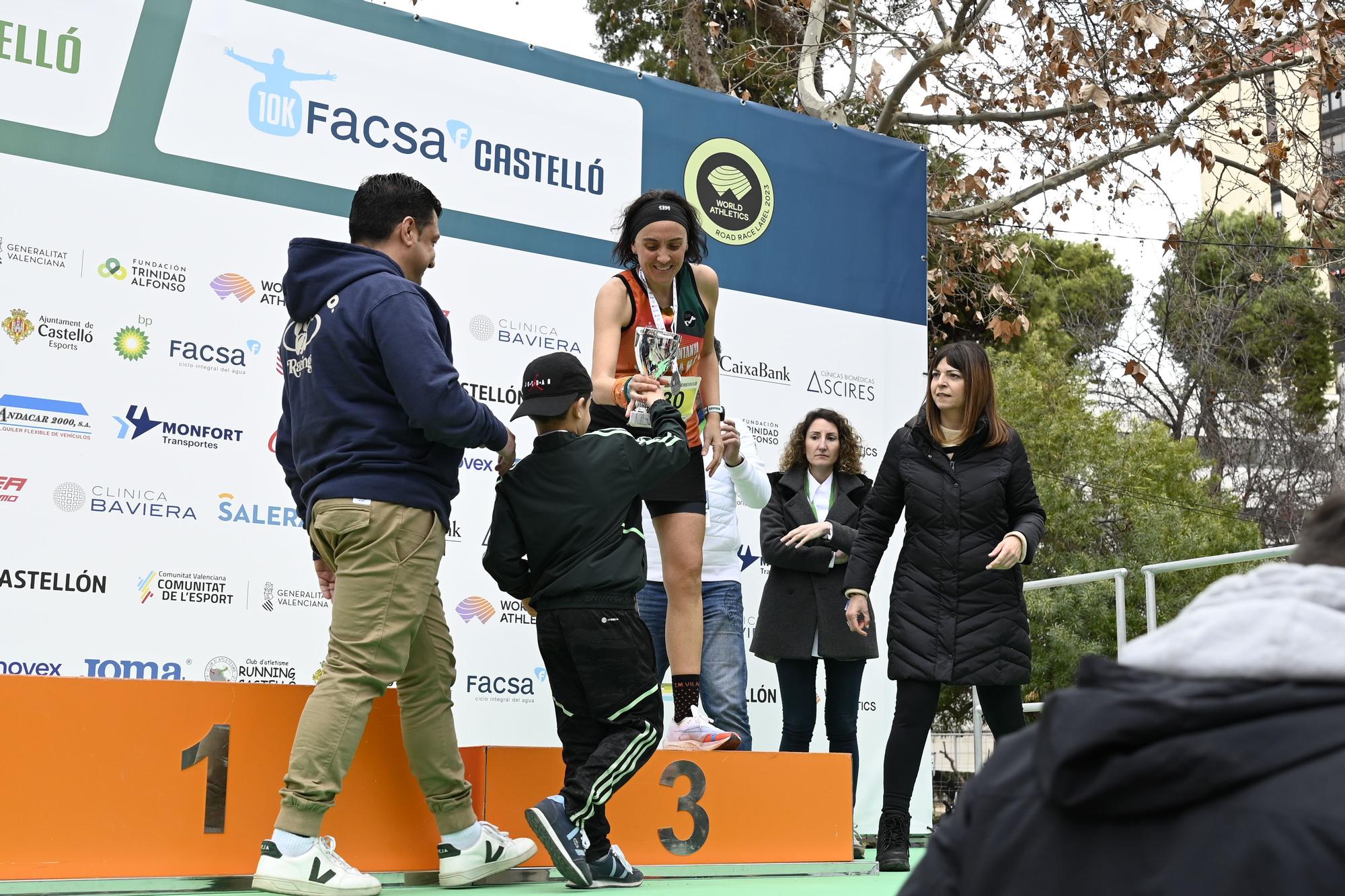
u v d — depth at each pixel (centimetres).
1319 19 840
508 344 526
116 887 304
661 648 468
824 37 1016
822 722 579
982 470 411
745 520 570
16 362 431
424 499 313
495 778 354
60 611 430
